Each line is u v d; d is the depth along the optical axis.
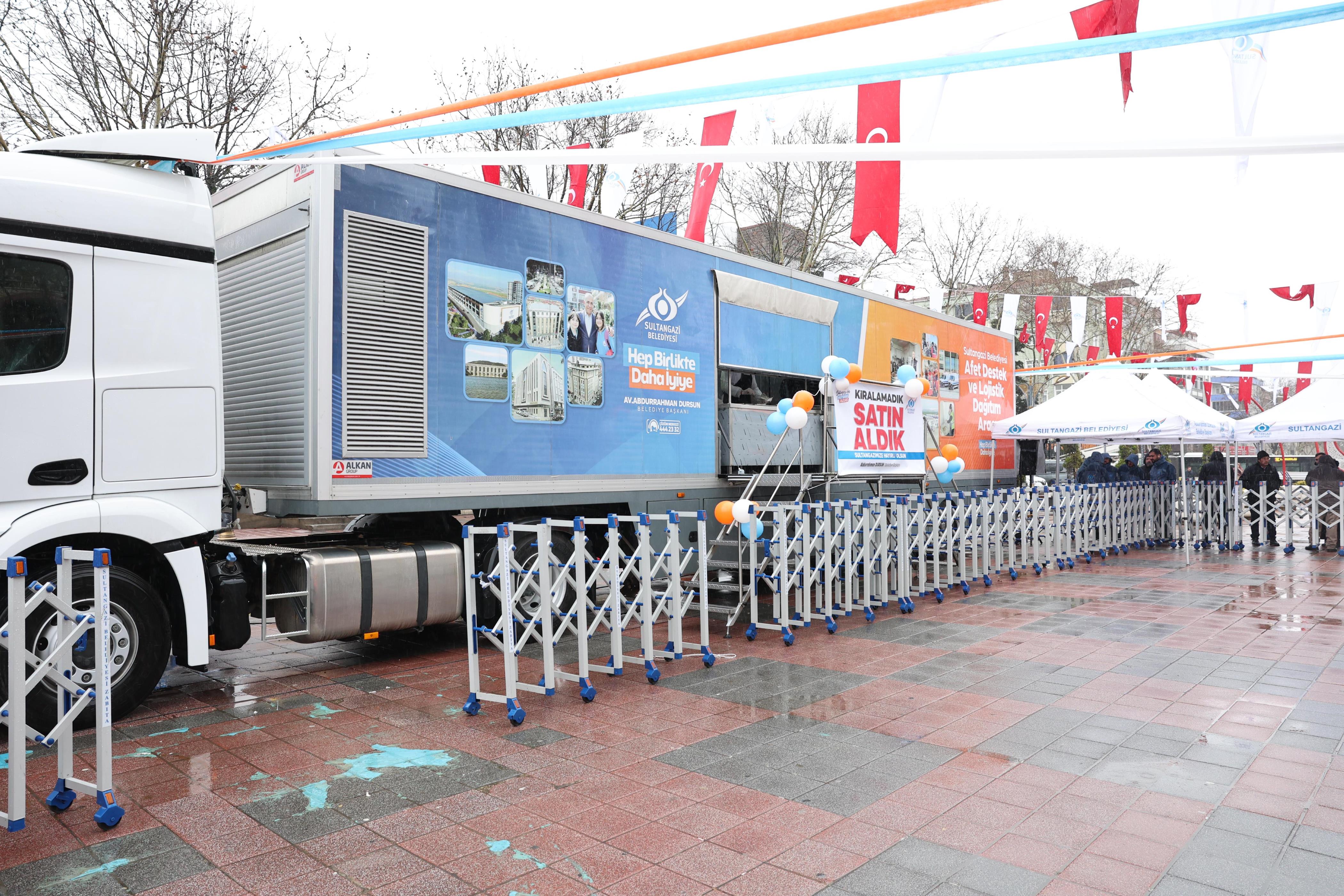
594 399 7.95
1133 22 4.16
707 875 3.24
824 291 11.12
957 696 5.77
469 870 3.29
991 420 15.29
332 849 3.47
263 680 6.34
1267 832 3.62
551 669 5.56
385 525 7.52
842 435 8.98
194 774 4.33
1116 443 33.53
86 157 5.31
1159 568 12.77
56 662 3.79
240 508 6.57
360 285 6.23
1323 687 5.98
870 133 6.18
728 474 9.49
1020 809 3.86
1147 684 6.05
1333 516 14.95
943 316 13.90
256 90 16.06
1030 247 36.28
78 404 4.98
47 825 3.72
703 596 6.69
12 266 4.80
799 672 6.45
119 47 15.01
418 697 5.82
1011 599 9.90
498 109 19.67
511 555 5.32
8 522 4.71
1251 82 3.54
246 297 6.79
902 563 9.22
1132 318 36.47
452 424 6.78
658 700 5.70
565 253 7.72
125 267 5.21
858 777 4.27
